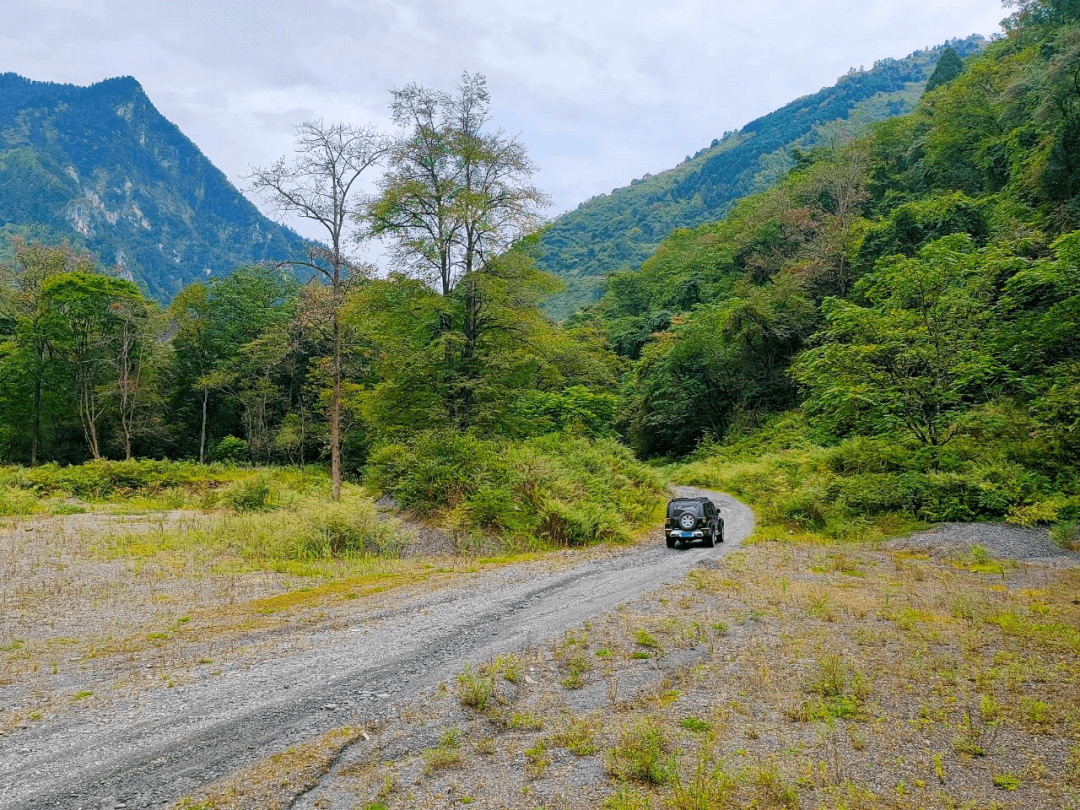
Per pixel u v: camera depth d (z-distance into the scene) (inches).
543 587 466.0
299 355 1861.5
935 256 845.2
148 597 434.9
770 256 2348.7
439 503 780.0
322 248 892.0
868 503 742.5
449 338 862.5
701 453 1943.9
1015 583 438.0
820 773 193.3
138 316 1857.8
